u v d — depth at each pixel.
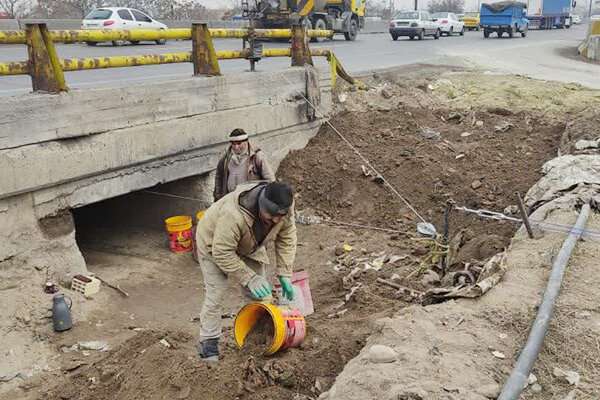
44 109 6.45
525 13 36.31
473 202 8.73
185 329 6.16
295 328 4.50
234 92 9.08
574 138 9.39
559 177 7.49
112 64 7.35
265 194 3.88
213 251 4.11
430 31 31.09
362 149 10.32
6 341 5.79
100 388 4.97
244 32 9.45
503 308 4.30
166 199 9.36
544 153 9.81
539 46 26.77
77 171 6.89
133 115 7.52
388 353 3.66
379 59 18.00
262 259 4.55
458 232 7.46
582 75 16.72
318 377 4.26
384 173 9.62
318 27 26.50
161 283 7.57
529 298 4.44
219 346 4.97
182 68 14.41
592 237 5.52
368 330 4.67
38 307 6.21
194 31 8.56
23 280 6.48
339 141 10.72
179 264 8.15
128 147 7.49
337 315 5.71
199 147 8.58
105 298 6.90
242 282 4.18
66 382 5.22
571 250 5.09
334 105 11.55
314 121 10.98
